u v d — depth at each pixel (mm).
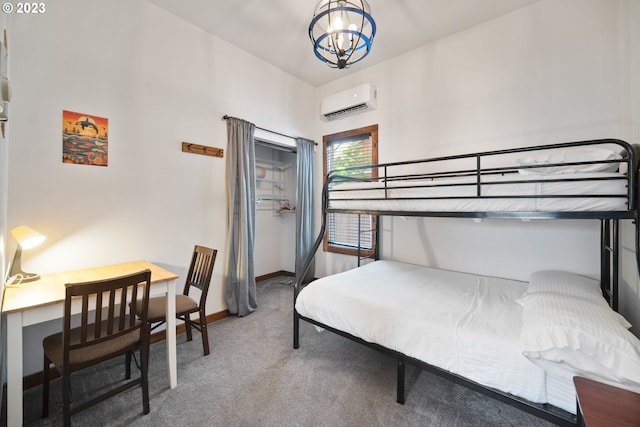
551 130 2219
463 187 1812
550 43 2217
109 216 2111
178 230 2527
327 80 3764
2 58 1225
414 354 1491
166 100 2422
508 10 2369
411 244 3023
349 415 1521
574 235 2131
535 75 2281
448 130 2744
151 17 2318
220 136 2832
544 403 1128
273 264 4441
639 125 1657
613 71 1979
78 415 1516
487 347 1261
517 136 2367
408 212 1930
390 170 3176
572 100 2133
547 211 1420
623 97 1877
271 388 1746
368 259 3426
